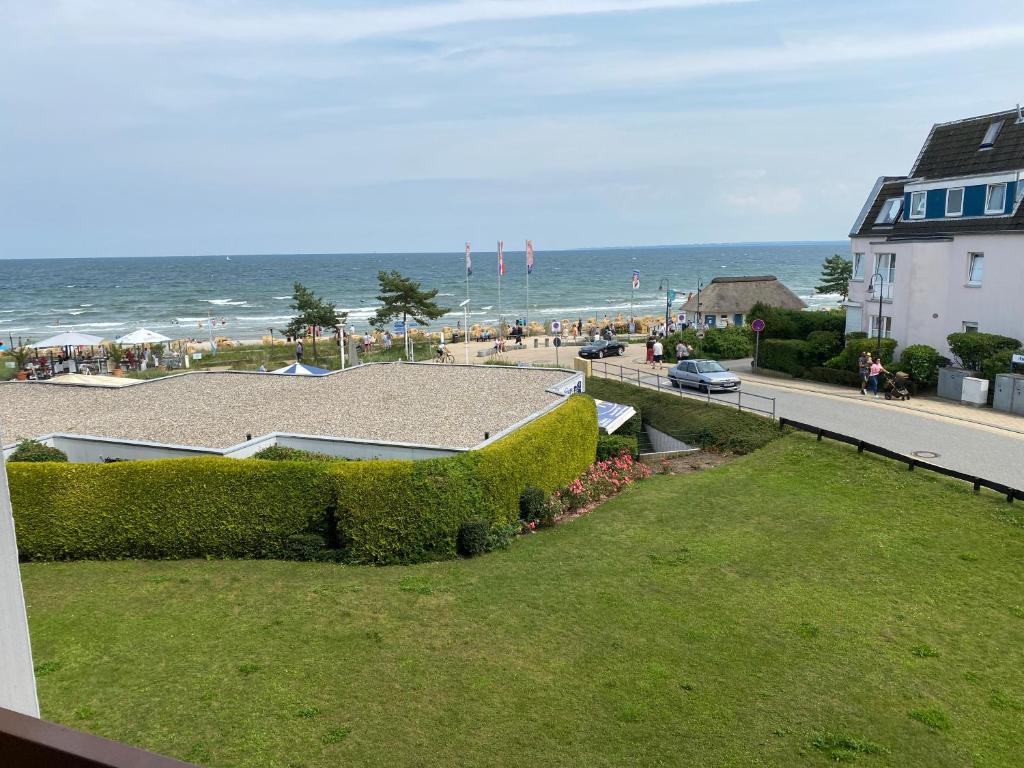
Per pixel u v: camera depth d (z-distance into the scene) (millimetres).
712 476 23312
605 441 26500
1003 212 30500
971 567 15672
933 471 20922
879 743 10367
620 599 14906
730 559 16688
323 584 16062
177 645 13305
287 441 20828
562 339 67000
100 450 20859
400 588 15750
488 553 17797
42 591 15875
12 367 44094
